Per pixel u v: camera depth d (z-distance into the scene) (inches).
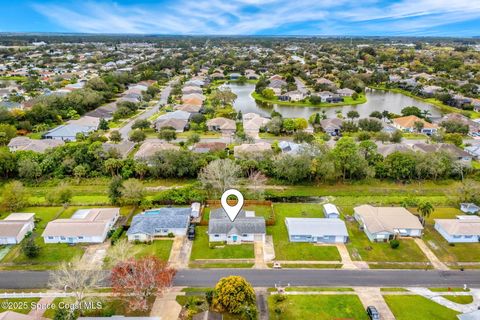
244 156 3976.4
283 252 2591.0
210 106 6692.9
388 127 5531.5
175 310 2026.3
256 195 3393.2
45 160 3804.1
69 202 3282.5
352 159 3607.3
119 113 6210.6
